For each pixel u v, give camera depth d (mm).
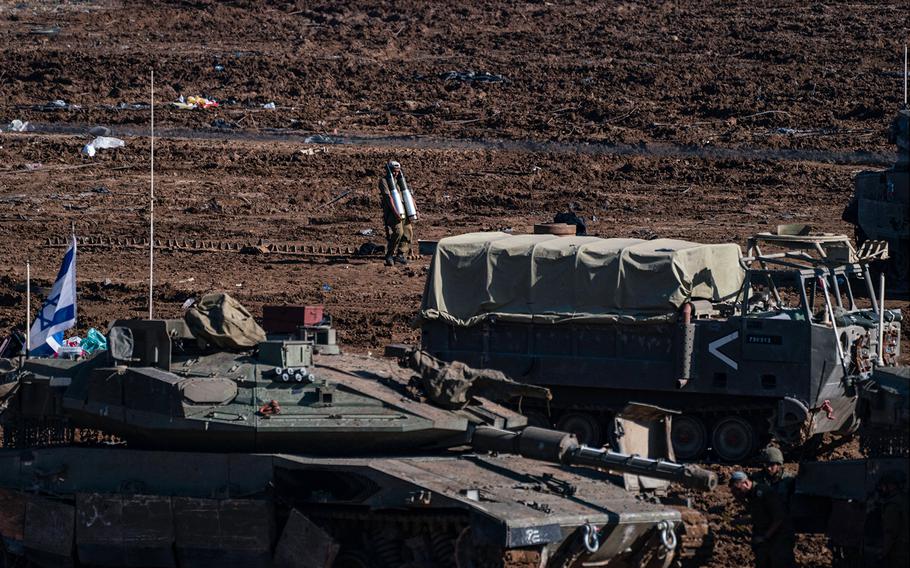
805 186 185125
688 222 167625
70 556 64312
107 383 65125
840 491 64062
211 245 158750
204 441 63562
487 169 197625
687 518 60125
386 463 60031
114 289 137375
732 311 88812
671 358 85562
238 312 67250
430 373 64750
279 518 61875
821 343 82062
